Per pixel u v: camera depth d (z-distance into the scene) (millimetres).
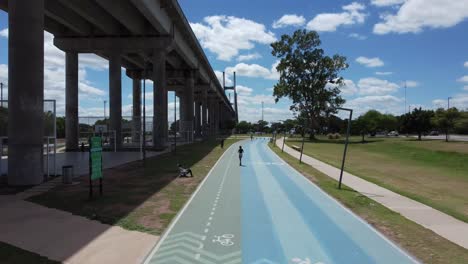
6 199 15555
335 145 69938
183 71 71250
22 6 19141
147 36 45375
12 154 18953
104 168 27250
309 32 81750
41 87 19703
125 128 53875
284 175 25453
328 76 82188
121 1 37344
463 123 77312
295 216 13414
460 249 9820
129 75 70250
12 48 19203
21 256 8805
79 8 35469
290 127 144750
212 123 126188
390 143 72188
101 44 45281
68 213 13156
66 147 45406
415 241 10508
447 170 33000
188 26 51125
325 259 9078
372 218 13172
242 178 23609
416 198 17547
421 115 89750
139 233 10891
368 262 8891
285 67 83062
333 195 17594
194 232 11133
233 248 9781
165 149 48156
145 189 18453
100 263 8508
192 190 18516
